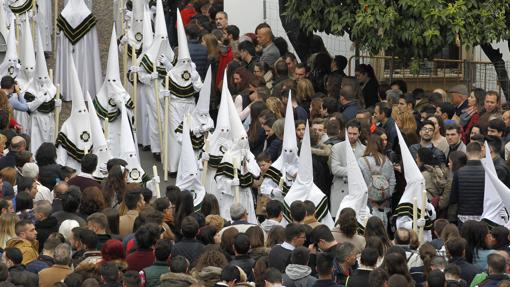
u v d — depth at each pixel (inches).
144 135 2324.1
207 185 2017.7
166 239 1469.0
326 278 1346.0
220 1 2849.4
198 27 2440.9
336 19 2433.6
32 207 1620.3
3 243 1502.2
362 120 1988.2
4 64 2231.8
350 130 1953.7
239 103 2180.1
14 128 2026.3
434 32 2356.1
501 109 2281.0
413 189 1793.8
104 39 2721.5
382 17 2364.7
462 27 2373.3
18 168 1818.4
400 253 1352.1
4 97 2009.1
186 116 2170.3
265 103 2098.9
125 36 2391.7
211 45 2411.4
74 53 2452.0
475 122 2165.4
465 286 1384.1
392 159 1984.5
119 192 1748.3
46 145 1847.9
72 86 2060.8
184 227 1483.8
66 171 1847.9
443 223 1604.3
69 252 1397.6
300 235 1451.8
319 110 2108.8
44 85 2183.8
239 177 1957.4
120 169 1759.4
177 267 1338.6
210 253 1389.0
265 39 2482.8
